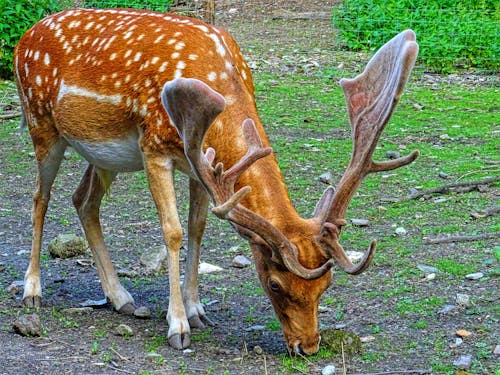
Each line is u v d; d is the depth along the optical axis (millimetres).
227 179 7016
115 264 10070
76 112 8383
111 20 8500
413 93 17547
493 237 10352
